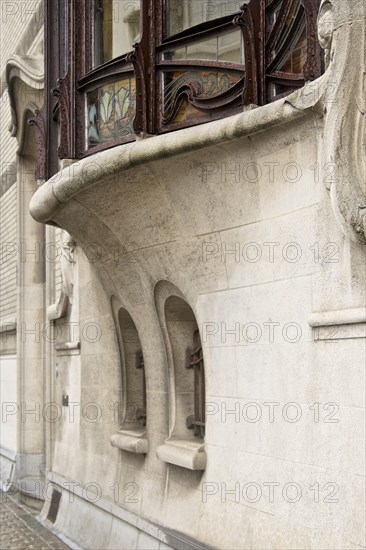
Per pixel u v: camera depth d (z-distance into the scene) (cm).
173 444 895
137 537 950
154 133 796
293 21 689
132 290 957
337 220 612
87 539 1091
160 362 941
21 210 1636
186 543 823
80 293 1200
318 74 654
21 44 1644
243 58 734
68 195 893
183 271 848
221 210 775
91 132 887
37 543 1145
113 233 916
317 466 658
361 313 604
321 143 653
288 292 701
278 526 704
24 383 1609
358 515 605
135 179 820
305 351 678
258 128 686
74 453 1223
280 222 710
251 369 753
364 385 606
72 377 1249
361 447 606
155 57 799
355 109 603
